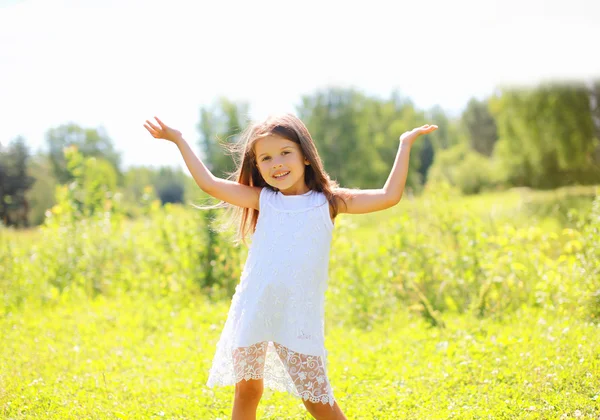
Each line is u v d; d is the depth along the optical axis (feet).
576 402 10.97
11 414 11.45
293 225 9.70
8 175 122.21
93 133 156.25
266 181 10.05
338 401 12.30
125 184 169.89
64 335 18.75
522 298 20.08
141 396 12.87
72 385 13.42
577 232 20.38
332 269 23.63
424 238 23.49
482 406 11.34
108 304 23.68
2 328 19.92
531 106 64.85
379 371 14.32
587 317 17.57
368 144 138.41
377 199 9.96
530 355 13.71
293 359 9.32
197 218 27.22
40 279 26.30
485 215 28.60
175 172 209.67
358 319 21.01
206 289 25.73
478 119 170.71
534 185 66.39
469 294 21.06
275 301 9.41
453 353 15.16
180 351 16.57
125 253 29.07
